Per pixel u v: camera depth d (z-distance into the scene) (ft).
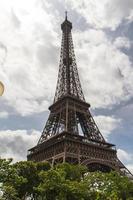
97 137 565.12
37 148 561.43
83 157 470.80
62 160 449.89
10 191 220.64
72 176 360.28
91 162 471.62
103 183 337.72
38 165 372.58
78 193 283.59
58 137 513.86
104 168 529.45
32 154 552.00
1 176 229.86
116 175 374.22
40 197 311.88
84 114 589.73
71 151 461.37
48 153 501.15
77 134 513.86
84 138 518.78
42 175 302.66
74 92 629.92
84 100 623.36
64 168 360.89
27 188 316.81
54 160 457.27
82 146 491.31
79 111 582.76
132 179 481.05
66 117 532.73
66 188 280.72
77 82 654.12
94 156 495.82
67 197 284.00
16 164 324.60
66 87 628.69
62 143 475.31
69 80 646.74
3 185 228.22
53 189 283.38
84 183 311.27
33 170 325.62
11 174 237.04
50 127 571.28
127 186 355.77
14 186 248.11
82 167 378.12
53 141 510.17
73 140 481.46
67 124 525.75
